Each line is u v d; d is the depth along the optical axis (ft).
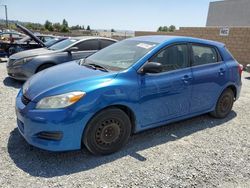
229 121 17.11
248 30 51.42
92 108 10.74
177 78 13.57
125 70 12.10
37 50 26.16
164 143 13.37
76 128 10.58
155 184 9.95
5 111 16.60
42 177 10.00
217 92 16.12
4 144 12.25
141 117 12.52
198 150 12.84
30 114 10.52
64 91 10.65
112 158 11.61
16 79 24.43
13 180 9.72
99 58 14.37
